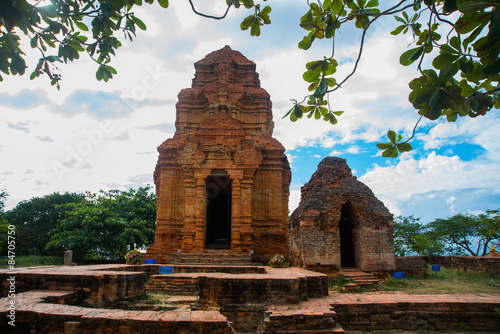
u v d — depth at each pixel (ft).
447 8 13.17
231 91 102.73
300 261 65.87
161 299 48.29
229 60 110.63
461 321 38.70
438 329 38.45
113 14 18.71
